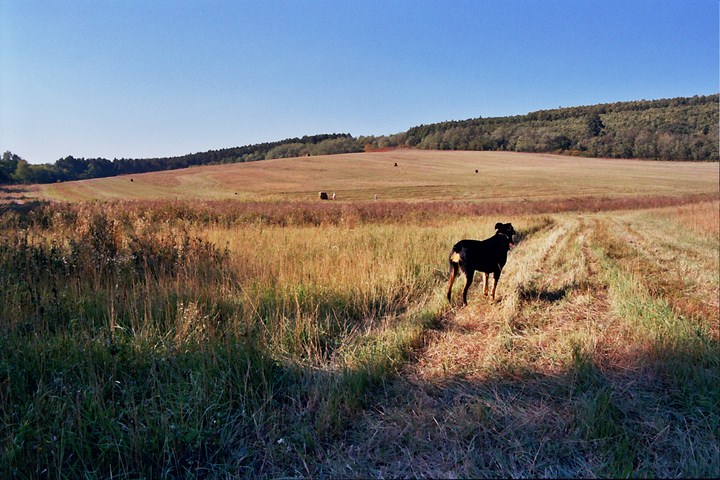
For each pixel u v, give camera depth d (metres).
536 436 3.04
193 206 18.84
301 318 5.14
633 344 4.45
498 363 4.14
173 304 5.15
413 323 5.17
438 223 17.80
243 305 5.15
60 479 2.56
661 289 7.05
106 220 8.57
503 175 62.56
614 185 52.50
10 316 4.25
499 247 6.45
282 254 7.96
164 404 3.21
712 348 4.18
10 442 2.63
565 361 4.12
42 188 56.53
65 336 3.93
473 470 2.69
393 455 2.87
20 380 3.32
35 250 6.29
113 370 3.52
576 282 7.54
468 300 6.50
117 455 2.79
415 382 3.84
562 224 19.72
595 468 2.66
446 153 97.50
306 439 3.00
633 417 3.27
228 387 3.50
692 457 2.74
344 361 4.09
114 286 5.75
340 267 7.05
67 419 2.91
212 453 2.89
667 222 20.36
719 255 10.89
